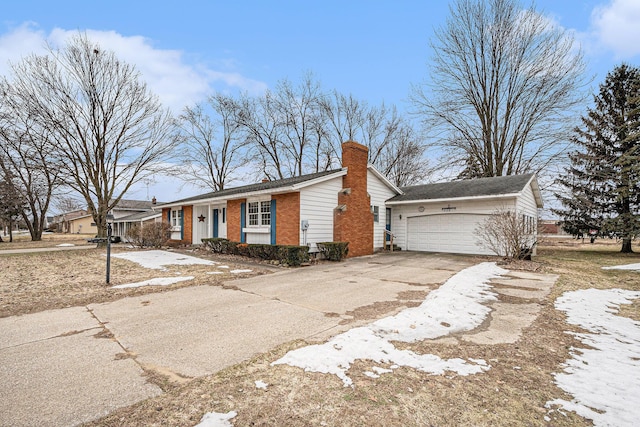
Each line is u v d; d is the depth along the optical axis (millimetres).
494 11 21391
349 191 13570
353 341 4098
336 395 2898
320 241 12953
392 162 31344
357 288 7531
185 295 6848
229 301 6336
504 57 21609
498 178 16797
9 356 3791
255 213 14281
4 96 16719
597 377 3346
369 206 14727
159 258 13102
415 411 2684
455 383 3162
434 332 4578
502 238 12586
